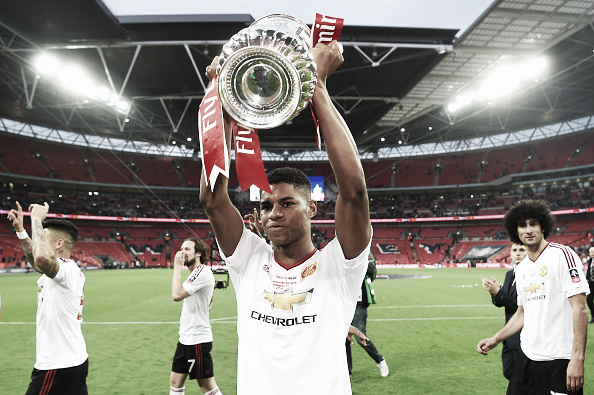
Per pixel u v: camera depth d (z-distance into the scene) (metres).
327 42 1.48
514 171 55.41
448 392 5.07
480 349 3.60
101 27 25.16
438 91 34.28
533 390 3.23
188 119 44.19
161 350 7.48
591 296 9.68
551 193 53.12
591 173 50.31
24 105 40.38
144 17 25.23
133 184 55.69
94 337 8.65
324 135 1.47
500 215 52.84
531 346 3.22
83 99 37.38
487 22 23.58
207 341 4.38
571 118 50.31
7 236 44.59
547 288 3.17
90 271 39.75
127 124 47.22
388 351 7.27
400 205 59.91
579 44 28.23
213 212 1.76
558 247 3.23
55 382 3.25
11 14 23.67
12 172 48.84
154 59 29.73
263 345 1.68
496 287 4.30
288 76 1.20
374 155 61.38
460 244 52.31
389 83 33.75
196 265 4.91
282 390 1.61
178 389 4.36
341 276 1.76
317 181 47.22
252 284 1.81
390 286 21.34
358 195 1.52
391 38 26.27
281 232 1.72
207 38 27.14
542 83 33.50
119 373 6.05
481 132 55.41
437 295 16.78
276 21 1.42
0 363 6.62
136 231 54.44
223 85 1.23
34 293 18.02
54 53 27.58
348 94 35.72
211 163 1.29
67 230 3.72
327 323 1.68
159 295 17.08
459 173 58.50
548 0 21.62
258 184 1.31
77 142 54.00
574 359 2.93
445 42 26.73
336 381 1.62
